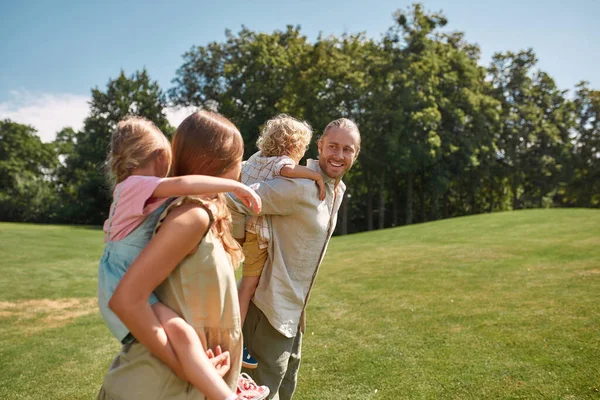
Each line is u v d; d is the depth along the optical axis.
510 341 4.79
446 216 43.69
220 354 1.77
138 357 1.68
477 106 34.19
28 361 5.34
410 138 31.80
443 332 5.34
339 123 2.81
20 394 4.36
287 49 36.91
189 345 1.65
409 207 36.97
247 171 2.70
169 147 1.93
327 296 7.97
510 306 6.16
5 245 17.55
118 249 1.75
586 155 44.31
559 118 42.25
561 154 41.50
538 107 41.69
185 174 1.88
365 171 36.81
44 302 8.93
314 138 31.89
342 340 5.37
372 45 33.34
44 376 4.82
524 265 9.25
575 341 4.58
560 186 45.31
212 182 1.71
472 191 40.94
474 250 11.95
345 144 2.75
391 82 32.09
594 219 17.14
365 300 7.39
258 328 2.65
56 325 7.17
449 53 34.94
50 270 12.66
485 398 3.64
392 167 35.62
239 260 1.96
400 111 30.95
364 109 32.53
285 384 2.92
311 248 2.67
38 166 58.94
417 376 4.16
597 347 4.36
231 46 40.62
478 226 18.09
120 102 50.09
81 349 5.75
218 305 1.77
